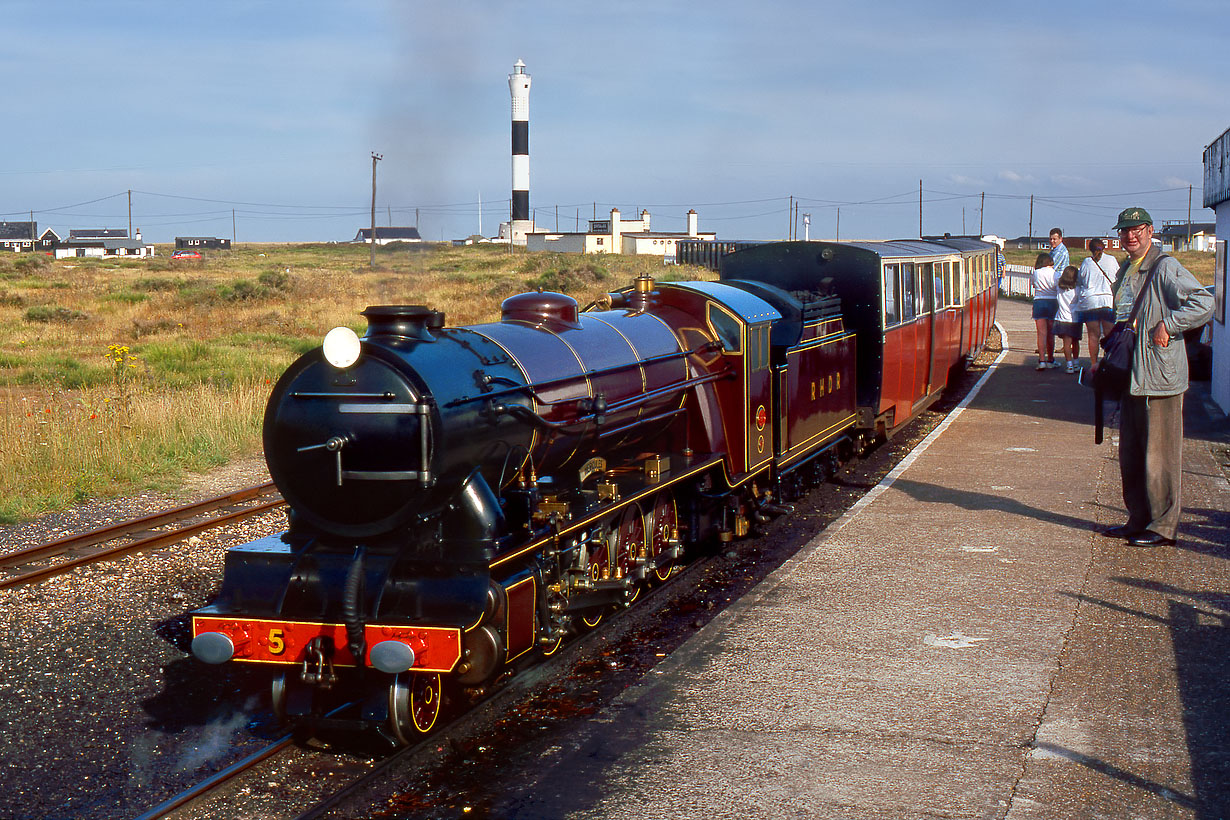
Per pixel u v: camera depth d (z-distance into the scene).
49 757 5.62
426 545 5.80
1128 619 6.70
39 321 31.89
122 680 6.66
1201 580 7.44
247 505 11.09
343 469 5.69
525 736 5.73
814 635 6.55
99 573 8.68
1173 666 5.92
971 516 9.35
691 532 8.90
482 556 5.71
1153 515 8.33
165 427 13.66
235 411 14.82
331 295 42.97
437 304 38.12
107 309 36.31
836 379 11.84
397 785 5.18
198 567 8.92
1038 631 6.52
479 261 77.81
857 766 4.85
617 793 4.70
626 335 8.11
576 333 7.48
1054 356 22.27
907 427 15.88
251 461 13.52
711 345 9.16
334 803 4.95
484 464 6.11
